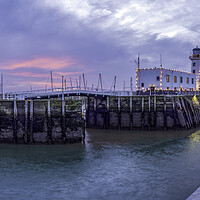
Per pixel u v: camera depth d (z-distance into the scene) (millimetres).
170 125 51594
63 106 38688
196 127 56562
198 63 89938
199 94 65875
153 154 32562
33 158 31078
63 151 34375
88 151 34250
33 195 20953
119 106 52438
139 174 25266
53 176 25000
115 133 48250
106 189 21938
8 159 30719
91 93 51500
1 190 21938
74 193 21234
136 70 65188
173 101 51812
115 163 28922
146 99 51812
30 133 38719
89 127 55344
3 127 39438
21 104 39156
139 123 51875
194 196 11805
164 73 63469
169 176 24656
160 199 19984
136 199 20031
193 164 28219
